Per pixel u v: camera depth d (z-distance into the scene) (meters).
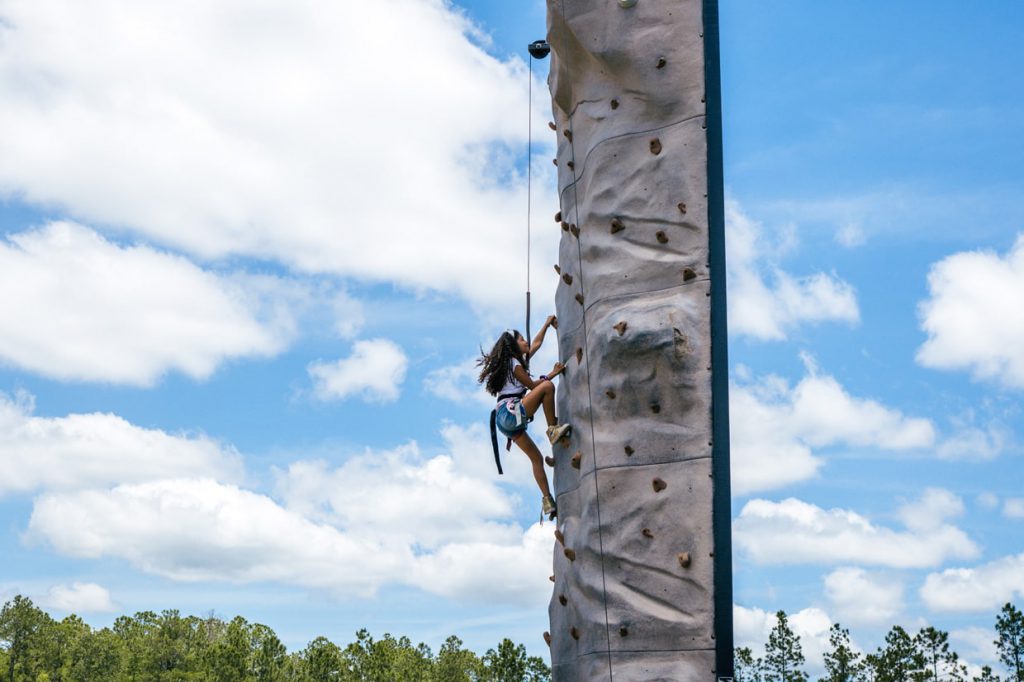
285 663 68.69
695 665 8.15
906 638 28.88
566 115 10.14
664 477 8.56
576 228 9.66
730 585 8.22
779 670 29.95
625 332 8.80
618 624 8.52
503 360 10.12
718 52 9.11
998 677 26.94
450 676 62.72
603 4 9.50
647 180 9.10
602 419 9.01
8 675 78.44
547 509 9.84
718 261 8.73
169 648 83.50
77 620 86.62
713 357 8.56
